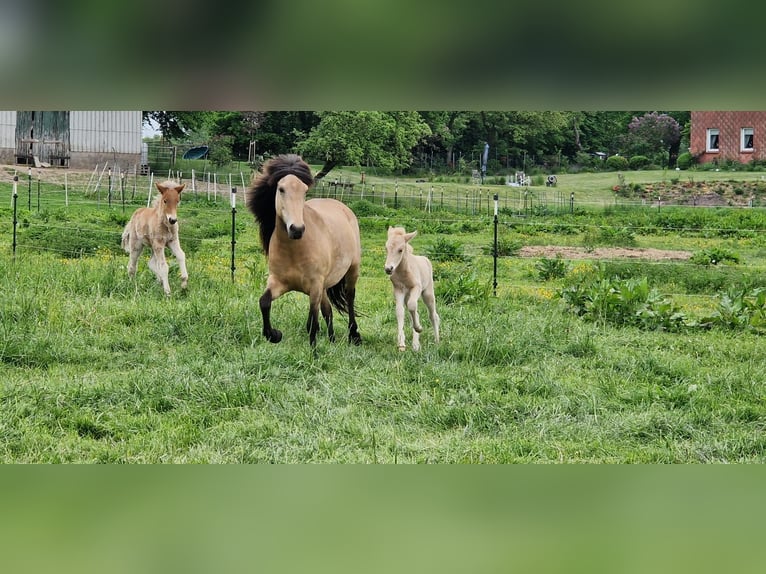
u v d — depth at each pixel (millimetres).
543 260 18391
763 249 23266
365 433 7719
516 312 12930
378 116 36531
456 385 9094
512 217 30641
